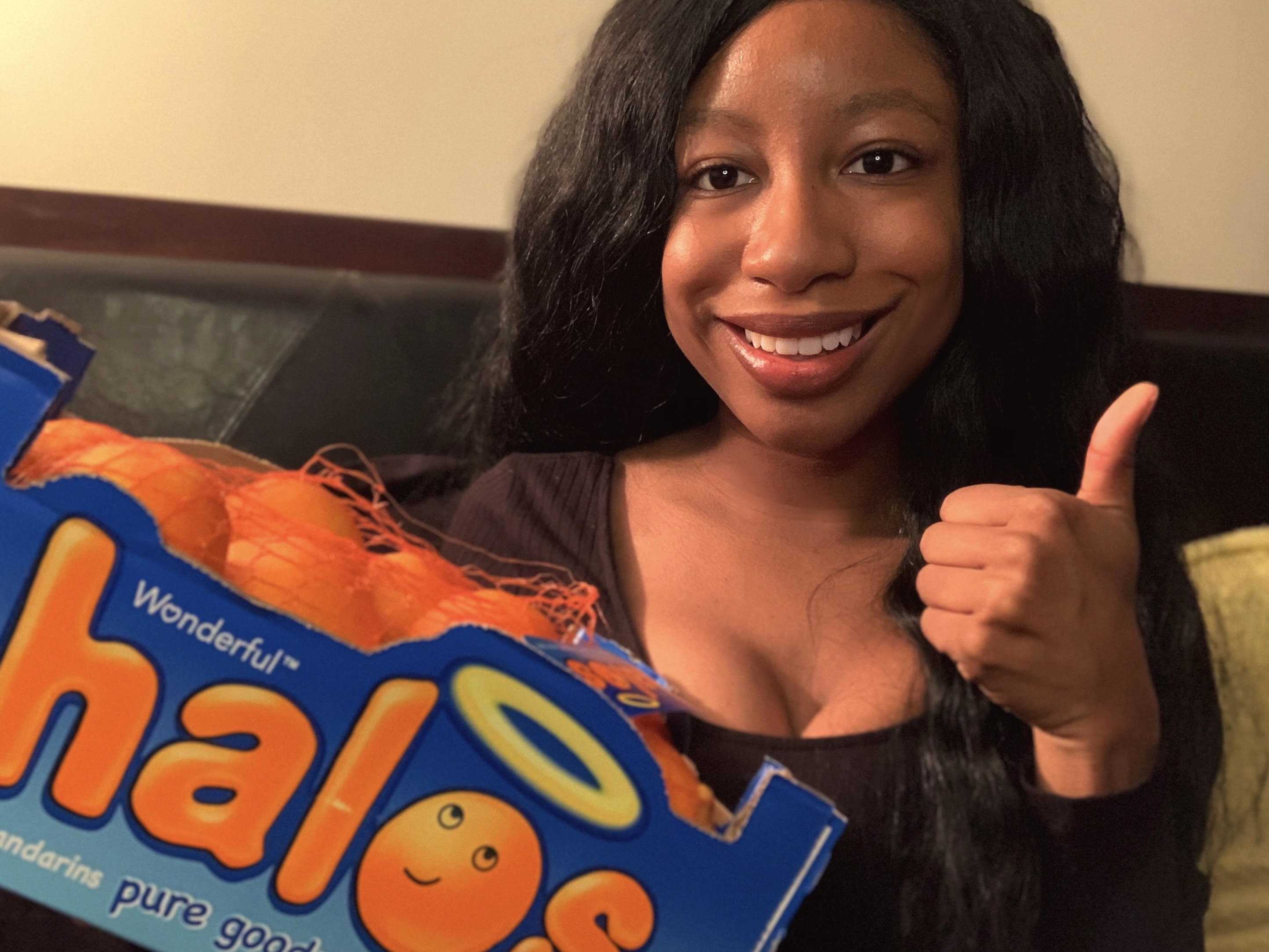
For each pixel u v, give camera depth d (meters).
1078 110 0.57
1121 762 0.43
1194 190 1.07
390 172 1.04
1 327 0.33
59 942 0.45
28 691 0.28
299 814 0.29
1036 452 0.59
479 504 0.65
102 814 0.29
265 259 1.02
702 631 0.53
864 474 0.58
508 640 0.30
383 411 0.93
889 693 0.51
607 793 0.31
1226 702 0.72
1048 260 0.54
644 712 0.34
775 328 0.48
